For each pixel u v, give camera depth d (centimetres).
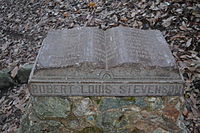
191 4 393
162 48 223
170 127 221
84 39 227
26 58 398
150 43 228
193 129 252
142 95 208
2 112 317
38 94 211
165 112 216
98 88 206
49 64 204
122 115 218
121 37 226
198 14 374
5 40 455
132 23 396
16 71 365
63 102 215
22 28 473
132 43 221
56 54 214
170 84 202
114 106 214
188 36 347
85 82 204
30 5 525
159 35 244
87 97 212
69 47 220
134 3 430
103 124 222
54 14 471
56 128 227
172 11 389
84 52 210
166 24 373
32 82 204
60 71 204
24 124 233
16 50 422
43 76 205
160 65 201
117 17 414
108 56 212
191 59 317
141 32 243
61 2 493
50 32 246
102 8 444
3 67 393
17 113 310
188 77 297
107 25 406
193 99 276
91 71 203
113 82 203
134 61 199
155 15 394
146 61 203
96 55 208
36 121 225
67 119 222
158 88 204
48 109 218
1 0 576
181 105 223
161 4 406
